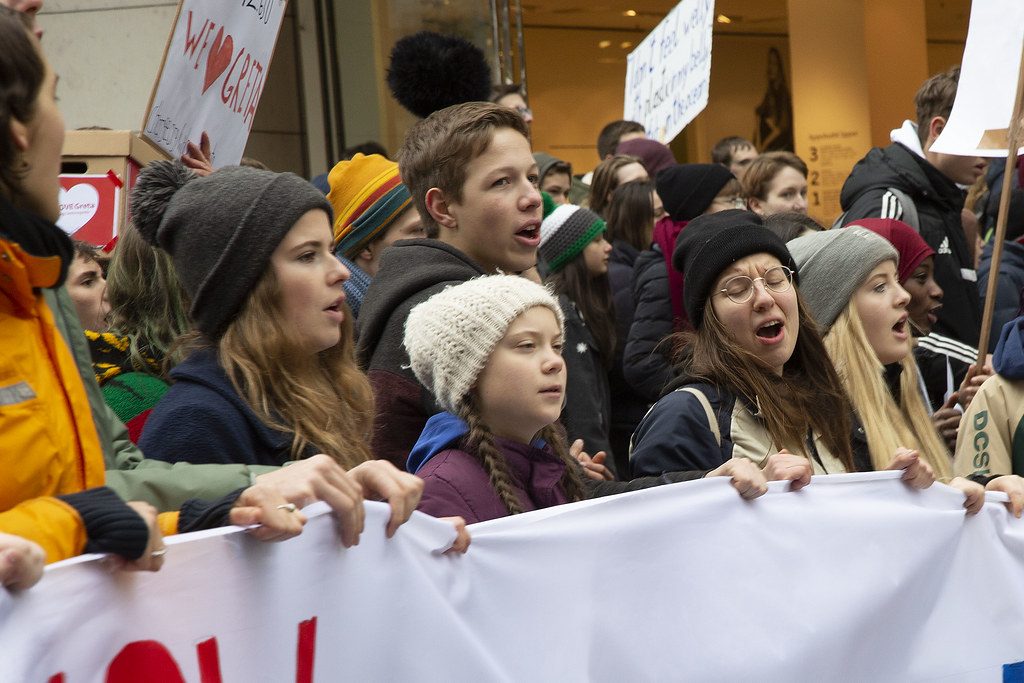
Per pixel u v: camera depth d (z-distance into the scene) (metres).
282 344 2.84
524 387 2.82
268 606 1.90
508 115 3.80
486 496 2.75
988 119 4.69
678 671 2.50
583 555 2.40
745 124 19.73
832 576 2.75
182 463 2.49
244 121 4.66
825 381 3.68
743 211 3.75
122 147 4.57
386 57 9.59
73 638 1.63
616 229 6.71
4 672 1.53
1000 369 4.09
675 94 8.52
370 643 2.06
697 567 2.55
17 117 2.01
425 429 2.96
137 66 7.98
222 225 2.86
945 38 20.23
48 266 2.05
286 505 1.91
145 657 1.73
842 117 17.23
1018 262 5.71
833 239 4.05
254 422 2.77
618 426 5.76
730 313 3.54
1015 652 3.11
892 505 2.89
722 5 18.52
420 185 3.85
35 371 2.03
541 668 2.32
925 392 4.51
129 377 3.55
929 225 5.67
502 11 9.52
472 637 2.22
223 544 1.85
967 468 4.16
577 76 19.20
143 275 3.62
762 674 2.61
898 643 2.89
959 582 3.01
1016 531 3.17
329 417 2.86
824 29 17.20
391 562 2.10
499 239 3.74
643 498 2.50
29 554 1.54
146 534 1.70
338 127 9.67
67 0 7.99
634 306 6.13
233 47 4.54
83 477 2.12
